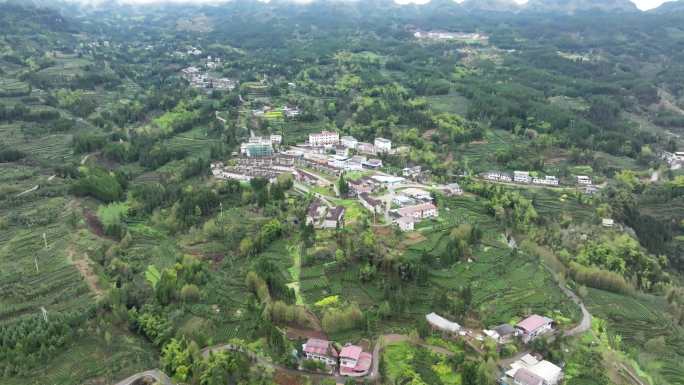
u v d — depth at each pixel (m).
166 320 176.25
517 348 167.25
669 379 163.00
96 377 153.62
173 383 151.00
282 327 176.00
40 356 157.75
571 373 159.00
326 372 155.25
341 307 182.38
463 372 148.12
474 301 189.62
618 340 179.62
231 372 151.38
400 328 176.25
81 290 194.12
